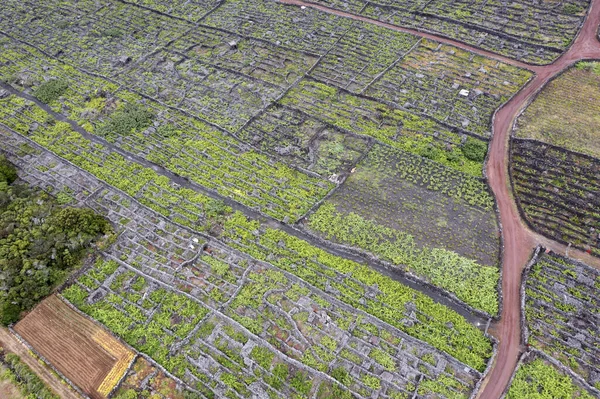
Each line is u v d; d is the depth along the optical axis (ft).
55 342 103.35
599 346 96.17
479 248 115.44
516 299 104.83
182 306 107.65
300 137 147.74
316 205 127.65
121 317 106.32
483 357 96.37
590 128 140.05
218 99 164.55
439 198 127.95
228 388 93.61
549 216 119.85
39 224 120.78
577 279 106.63
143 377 96.94
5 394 96.17
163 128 154.61
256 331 102.17
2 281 108.47
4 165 138.82
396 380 93.76
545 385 91.25
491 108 150.51
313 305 106.42
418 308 104.63
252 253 116.98
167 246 120.37
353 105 157.48
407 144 142.41
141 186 136.56
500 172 132.05
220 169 139.95
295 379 94.48
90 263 117.19
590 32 170.60
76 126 159.53
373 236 119.75
